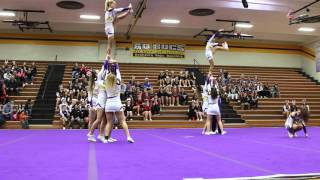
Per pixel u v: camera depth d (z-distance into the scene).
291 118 10.66
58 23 22.27
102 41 25.38
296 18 17.33
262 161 5.18
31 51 24.62
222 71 23.70
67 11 18.33
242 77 23.69
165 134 11.54
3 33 24.41
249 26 21.44
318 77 25.75
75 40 25.17
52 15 19.14
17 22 18.83
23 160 5.10
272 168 4.53
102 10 18.12
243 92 20.81
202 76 23.67
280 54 27.92
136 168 4.47
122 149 6.64
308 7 17.69
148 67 25.23
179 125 17.70
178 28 23.47
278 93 22.42
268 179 3.79
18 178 3.79
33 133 12.11
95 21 20.38
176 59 26.31
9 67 20.73
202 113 18.30
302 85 24.66
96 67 24.17
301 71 27.81
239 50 27.33
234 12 18.27
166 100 19.42
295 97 22.72
